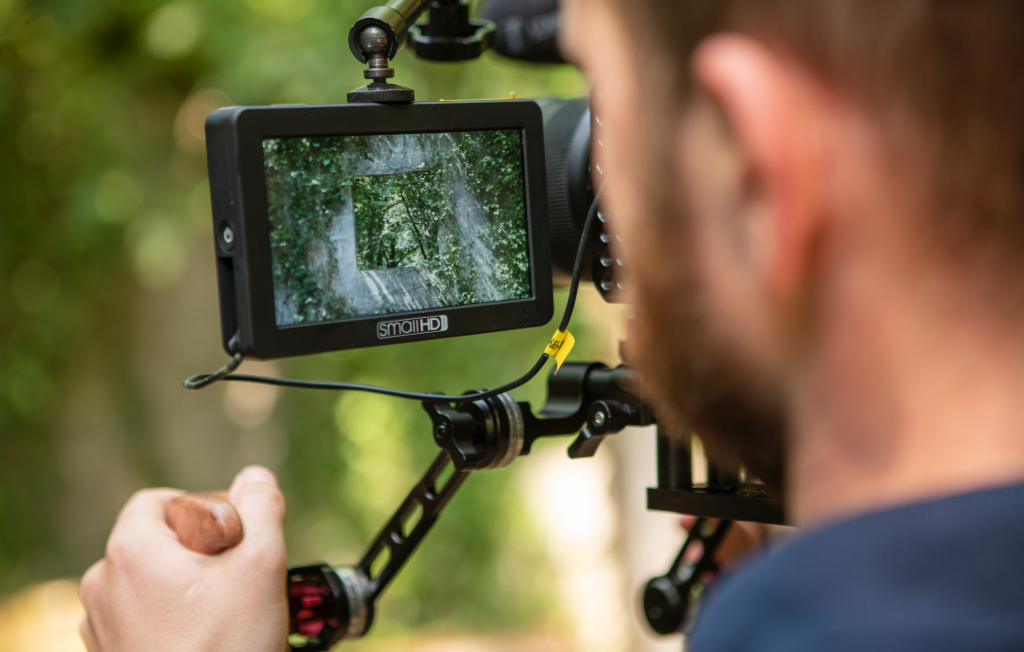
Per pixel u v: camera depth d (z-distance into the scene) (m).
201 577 0.69
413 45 1.05
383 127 0.71
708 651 0.29
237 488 0.77
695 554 1.10
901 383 0.29
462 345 4.63
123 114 5.49
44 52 5.50
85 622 0.74
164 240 5.32
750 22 0.29
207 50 4.80
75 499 6.01
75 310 5.95
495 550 5.62
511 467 5.46
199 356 6.05
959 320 0.29
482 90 3.98
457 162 0.75
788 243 0.29
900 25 0.28
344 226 0.69
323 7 4.38
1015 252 0.28
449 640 5.34
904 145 0.28
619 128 0.33
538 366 0.78
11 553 5.87
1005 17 0.28
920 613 0.26
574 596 5.43
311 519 6.05
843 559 0.27
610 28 0.34
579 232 0.87
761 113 0.28
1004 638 0.25
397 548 0.91
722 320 0.32
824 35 0.28
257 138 0.64
